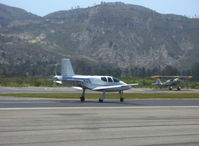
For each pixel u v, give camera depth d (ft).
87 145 74.43
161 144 76.43
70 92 307.37
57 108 150.41
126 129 95.50
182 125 104.73
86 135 85.61
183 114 136.87
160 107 167.73
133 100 220.43
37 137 81.71
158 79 458.09
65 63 200.03
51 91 320.09
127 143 76.95
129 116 125.80
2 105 160.35
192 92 368.07
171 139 82.02
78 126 99.30
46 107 153.89
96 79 201.87
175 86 453.58
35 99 205.46
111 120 113.50
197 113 142.31
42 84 472.44
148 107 166.30
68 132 89.25
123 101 208.44
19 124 100.12
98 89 198.80
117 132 90.48
